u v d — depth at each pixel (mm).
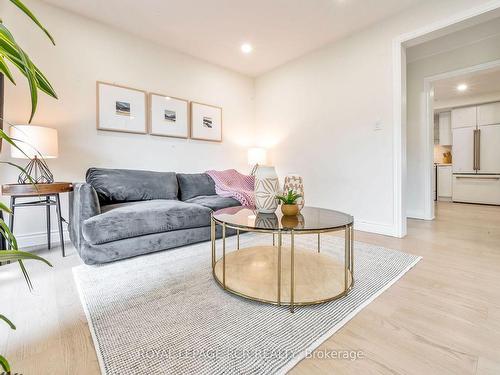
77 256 2150
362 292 1482
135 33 3062
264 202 1820
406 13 2635
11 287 1572
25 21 2400
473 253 2193
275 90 4098
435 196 6074
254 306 1343
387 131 2814
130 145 3076
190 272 1784
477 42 3221
